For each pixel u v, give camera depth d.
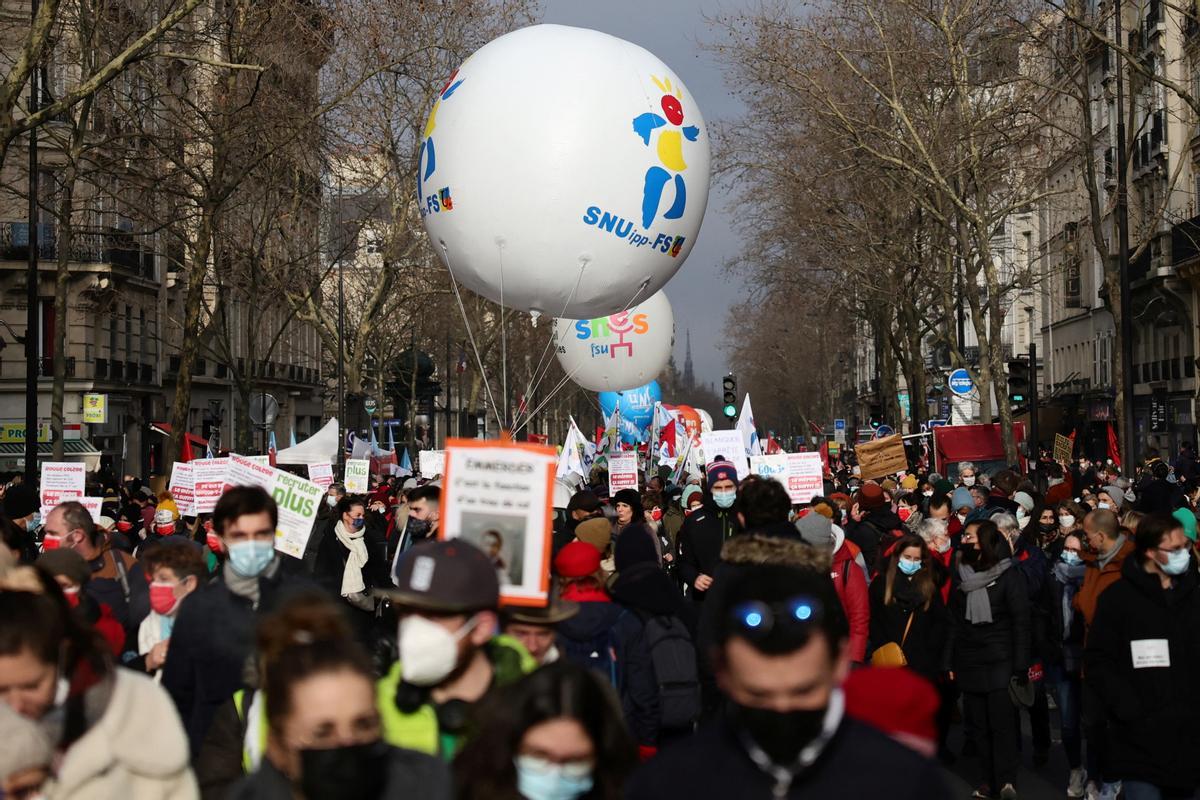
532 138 12.38
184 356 26.64
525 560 6.36
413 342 57.03
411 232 42.78
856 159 38.09
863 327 71.50
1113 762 8.39
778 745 3.62
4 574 6.84
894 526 14.81
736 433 23.03
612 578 9.56
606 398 36.38
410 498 13.45
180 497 17.23
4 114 15.46
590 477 28.33
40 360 49.06
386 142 36.09
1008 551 11.55
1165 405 51.28
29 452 28.02
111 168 32.81
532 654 6.44
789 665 3.57
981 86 36.47
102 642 4.89
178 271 58.22
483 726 4.03
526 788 3.96
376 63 34.28
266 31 29.14
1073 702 11.83
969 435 40.09
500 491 6.40
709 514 12.36
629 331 25.19
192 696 6.64
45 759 4.27
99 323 51.03
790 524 10.11
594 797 4.02
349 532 13.88
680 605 9.10
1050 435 61.09
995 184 40.03
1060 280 69.75
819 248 47.78
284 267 40.53
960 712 15.56
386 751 4.18
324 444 31.03
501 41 13.16
